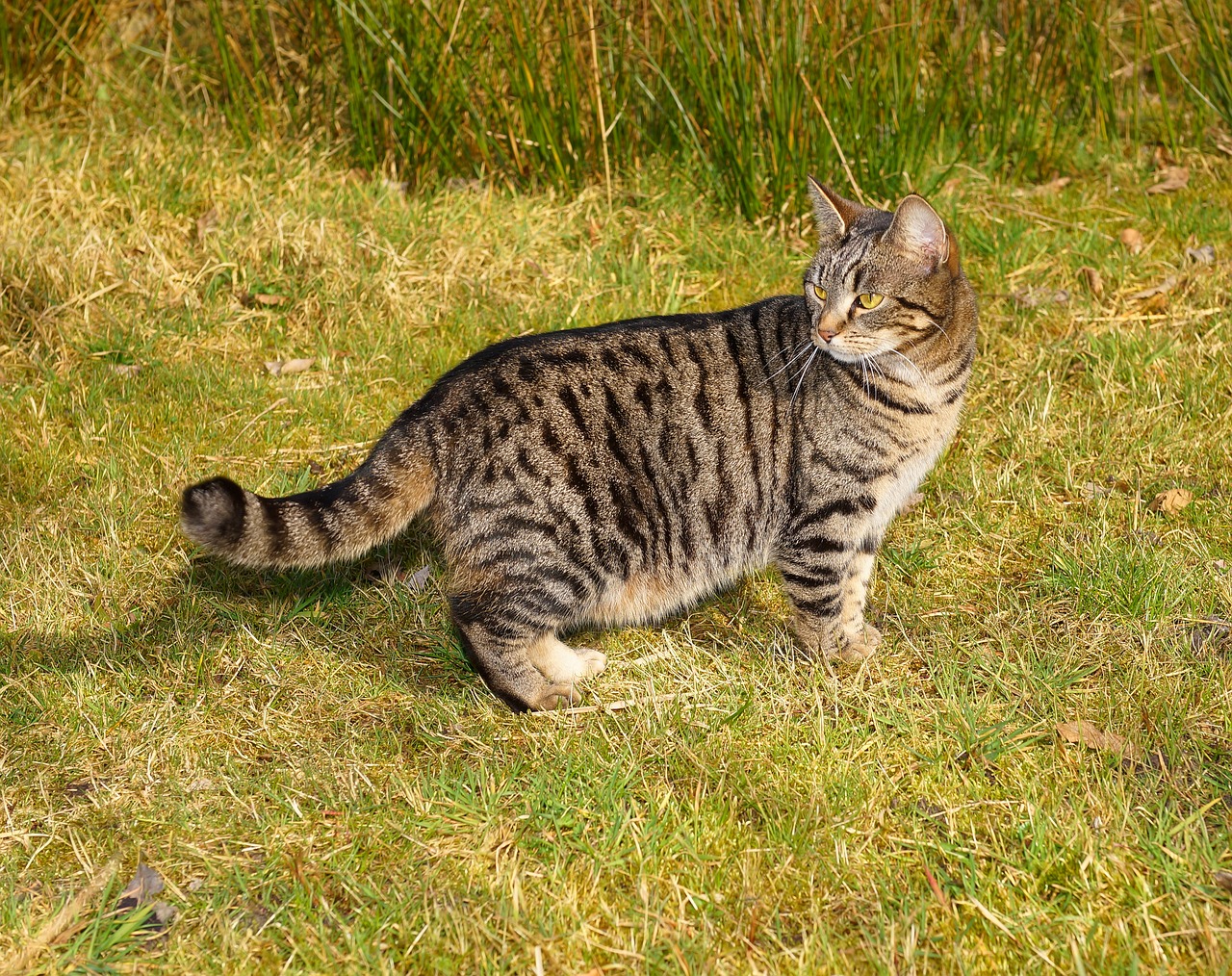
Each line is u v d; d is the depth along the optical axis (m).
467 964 2.85
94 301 5.50
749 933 2.92
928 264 3.69
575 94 6.17
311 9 6.52
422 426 3.67
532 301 5.64
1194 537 4.27
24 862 3.15
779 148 6.01
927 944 2.87
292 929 2.92
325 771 3.45
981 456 4.78
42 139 6.46
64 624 3.97
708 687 3.77
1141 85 7.24
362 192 6.16
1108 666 3.75
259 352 5.37
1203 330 5.38
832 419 3.75
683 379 3.78
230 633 4.00
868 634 4.00
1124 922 2.87
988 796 3.31
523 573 3.65
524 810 3.30
